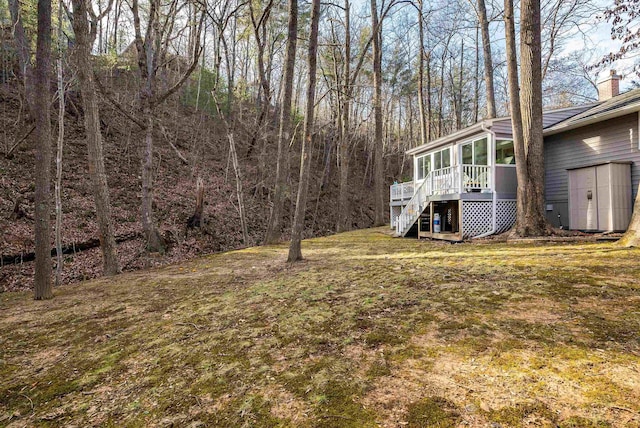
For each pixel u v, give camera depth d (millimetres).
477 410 1943
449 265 5977
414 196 12695
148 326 3953
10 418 2318
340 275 5898
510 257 6262
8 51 15992
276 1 16812
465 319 3311
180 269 8086
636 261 5023
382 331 3223
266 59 19031
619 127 9305
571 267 4938
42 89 5668
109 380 2754
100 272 9664
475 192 10688
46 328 4145
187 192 16562
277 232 12422
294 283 5543
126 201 13930
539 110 8977
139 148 17844
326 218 22281
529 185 9062
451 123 34312
